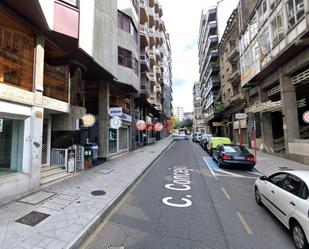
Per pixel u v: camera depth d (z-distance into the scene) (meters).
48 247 4.26
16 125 7.90
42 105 8.40
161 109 49.03
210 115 48.69
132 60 19.45
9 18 7.22
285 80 16.16
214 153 16.44
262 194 6.57
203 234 5.02
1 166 7.66
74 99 12.10
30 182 7.53
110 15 13.71
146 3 29.14
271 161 15.30
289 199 4.84
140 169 12.40
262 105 19.25
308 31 11.49
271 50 16.30
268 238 4.86
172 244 4.58
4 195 6.49
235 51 28.39
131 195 7.98
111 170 11.88
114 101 19.11
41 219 5.48
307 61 13.27
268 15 16.73
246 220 5.79
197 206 6.85
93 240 4.78
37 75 8.19
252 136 23.94
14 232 4.81
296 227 4.49
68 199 6.98
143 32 25.88
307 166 13.11
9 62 7.23
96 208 6.27
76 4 9.51
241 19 23.97
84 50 9.83
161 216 6.06
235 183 9.84
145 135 32.41
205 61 54.38
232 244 4.59
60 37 9.09
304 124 17.70
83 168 11.77
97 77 14.91
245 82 22.19
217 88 43.91
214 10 45.56
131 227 5.39
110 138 17.48
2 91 6.72
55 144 12.70
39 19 7.61
